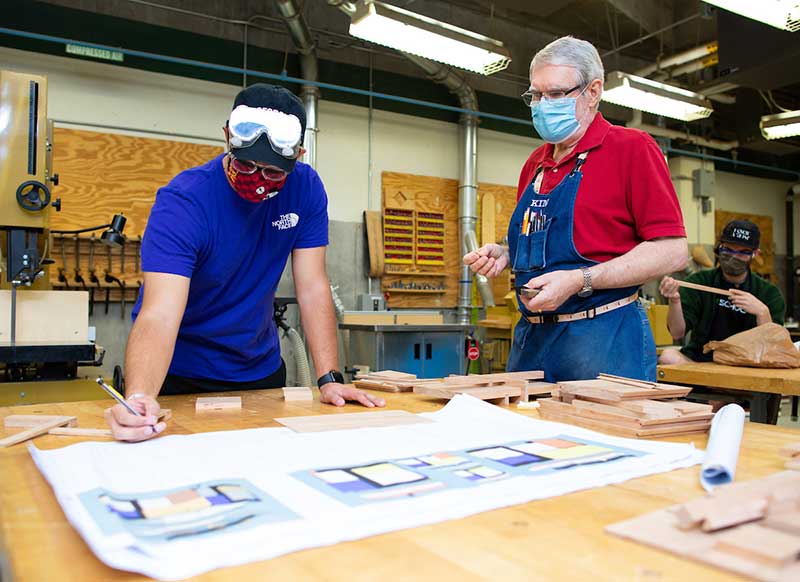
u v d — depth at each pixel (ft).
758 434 2.98
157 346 3.59
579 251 4.68
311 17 16.94
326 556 1.50
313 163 16.11
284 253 4.75
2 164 6.52
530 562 1.47
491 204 19.31
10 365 7.20
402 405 3.90
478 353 15.26
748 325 9.45
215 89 15.48
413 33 12.36
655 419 2.88
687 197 22.93
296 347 12.82
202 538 1.54
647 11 18.07
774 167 25.53
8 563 1.46
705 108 16.17
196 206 4.05
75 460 2.31
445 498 1.88
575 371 4.60
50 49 13.67
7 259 6.66
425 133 18.47
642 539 1.57
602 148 4.66
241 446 2.59
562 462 2.33
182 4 15.21
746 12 10.99
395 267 17.52
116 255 14.10
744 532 1.54
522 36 19.97
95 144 14.08
